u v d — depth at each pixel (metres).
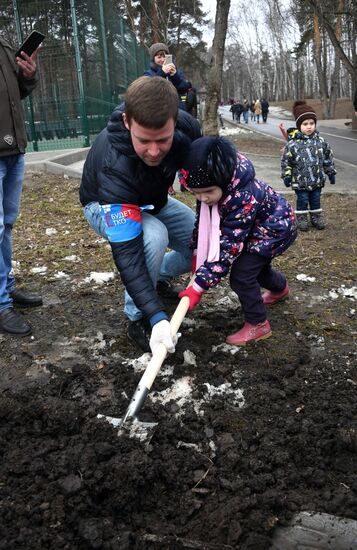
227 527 1.88
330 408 2.47
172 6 28.05
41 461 2.12
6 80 2.99
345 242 5.08
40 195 7.06
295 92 77.31
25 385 2.63
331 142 17.64
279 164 11.42
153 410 2.43
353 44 26.50
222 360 2.81
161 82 2.14
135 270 2.49
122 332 3.15
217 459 2.19
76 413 2.37
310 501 2.02
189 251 3.27
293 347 2.95
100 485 2.02
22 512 1.89
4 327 3.15
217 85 11.23
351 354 2.90
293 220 2.90
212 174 2.47
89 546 1.81
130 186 2.50
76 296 3.69
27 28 10.91
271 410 2.46
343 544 1.85
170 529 1.90
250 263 2.85
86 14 11.35
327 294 3.73
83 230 5.41
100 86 12.70
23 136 3.14
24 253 4.65
